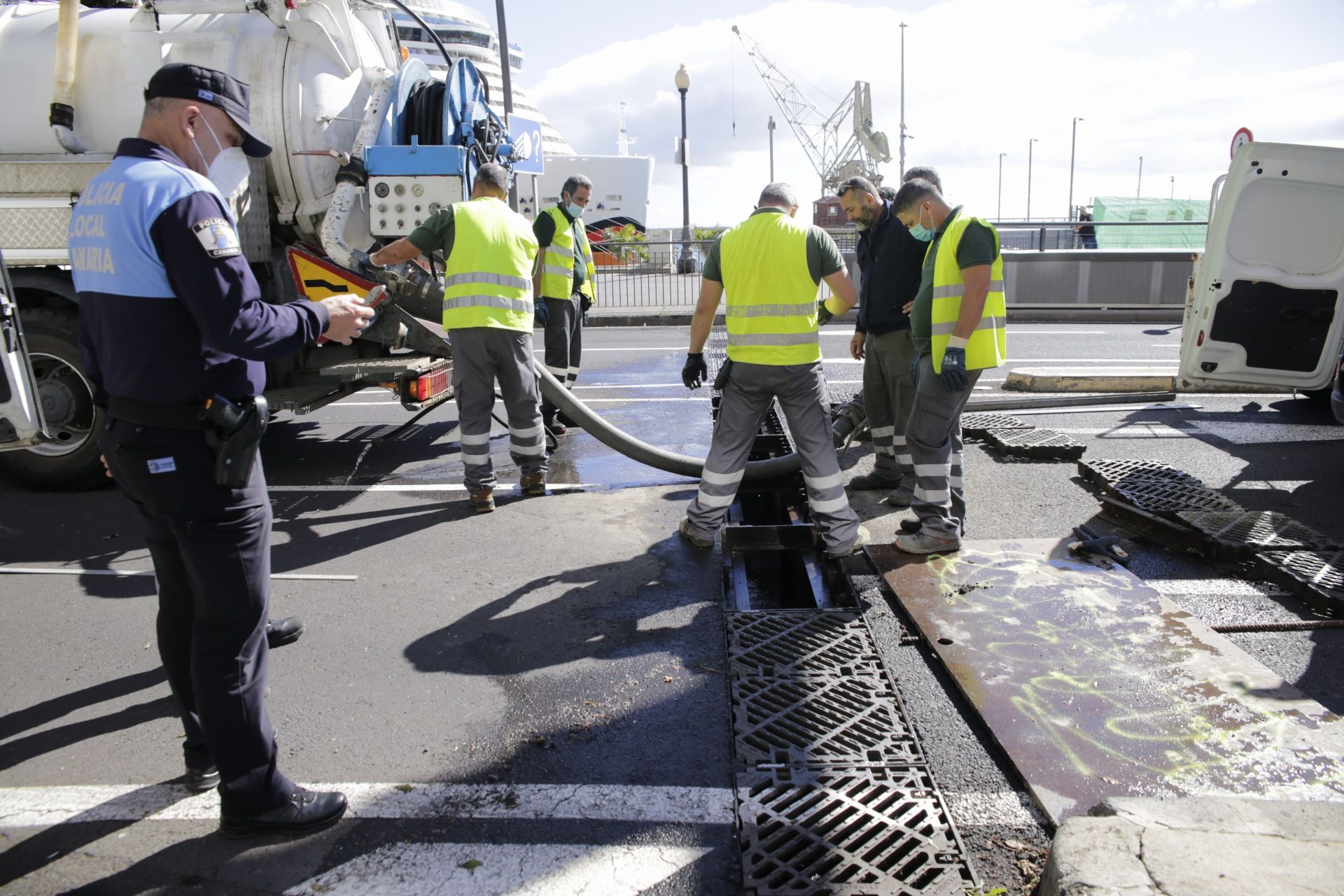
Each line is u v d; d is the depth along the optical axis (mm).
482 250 4816
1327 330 6176
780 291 3857
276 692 3105
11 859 2293
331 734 2834
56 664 3365
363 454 6445
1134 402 7707
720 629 3539
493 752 2723
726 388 4148
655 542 4543
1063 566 3957
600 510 5062
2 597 3969
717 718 2893
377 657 3355
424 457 6340
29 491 5559
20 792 2578
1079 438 6547
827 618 3559
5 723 2953
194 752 2539
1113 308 14148
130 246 2000
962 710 2893
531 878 2184
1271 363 6348
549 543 4555
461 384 4957
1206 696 2863
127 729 2918
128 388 2086
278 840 2348
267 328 2104
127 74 5375
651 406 7945
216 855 2297
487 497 5043
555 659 3322
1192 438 6543
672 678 3156
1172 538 4305
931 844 2242
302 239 5980
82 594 4004
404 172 5695
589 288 7141
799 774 2545
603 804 2469
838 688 3023
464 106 6262
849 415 5777
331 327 2342
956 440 4320
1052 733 2678
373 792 2537
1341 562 3840
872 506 5016
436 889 2154
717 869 2205
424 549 4500
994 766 2590
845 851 2230
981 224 3662
